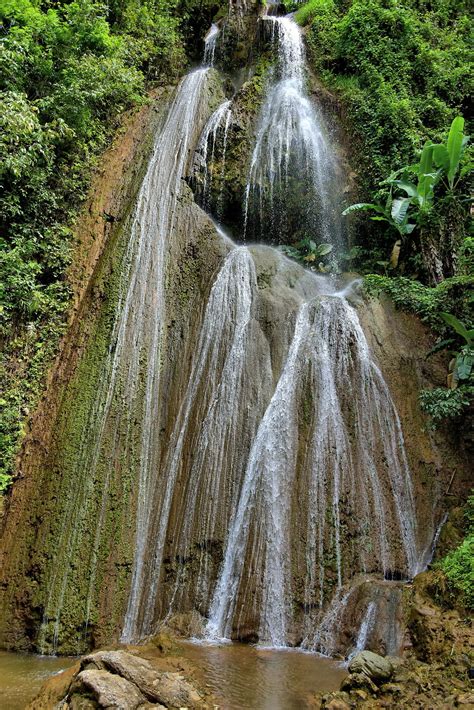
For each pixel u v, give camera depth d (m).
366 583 6.00
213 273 9.30
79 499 7.11
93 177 11.41
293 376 7.74
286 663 5.22
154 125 12.31
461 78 12.65
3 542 7.16
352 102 12.23
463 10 14.88
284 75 13.56
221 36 15.73
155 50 15.27
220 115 12.12
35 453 7.80
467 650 4.61
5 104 9.55
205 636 6.09
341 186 11.52
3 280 9.33
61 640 6.22
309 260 10.78
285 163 11.68
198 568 6.64
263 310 8.49
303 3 17.44
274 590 6.21
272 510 6.70
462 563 5.55
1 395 8.52
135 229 9.62
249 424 7.43
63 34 12.16
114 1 15.19
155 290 9.07
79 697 3.97
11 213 10.09
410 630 5.22
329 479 6.87
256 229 11.61
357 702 4.18
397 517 6.84
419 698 4.18
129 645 5.67
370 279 9.27
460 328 7.99
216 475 7.15
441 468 7.30
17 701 4.58
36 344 9.05
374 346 8.25
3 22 11.75
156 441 7.81
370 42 12.98
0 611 6.62
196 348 8.51
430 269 9.51
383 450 7.26
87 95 11.46
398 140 11.23
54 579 6.61
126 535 6.98
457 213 9.55
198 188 11.12
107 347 8.36
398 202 9.88
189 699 4.16
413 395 7.89
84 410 7.84
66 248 10.16
